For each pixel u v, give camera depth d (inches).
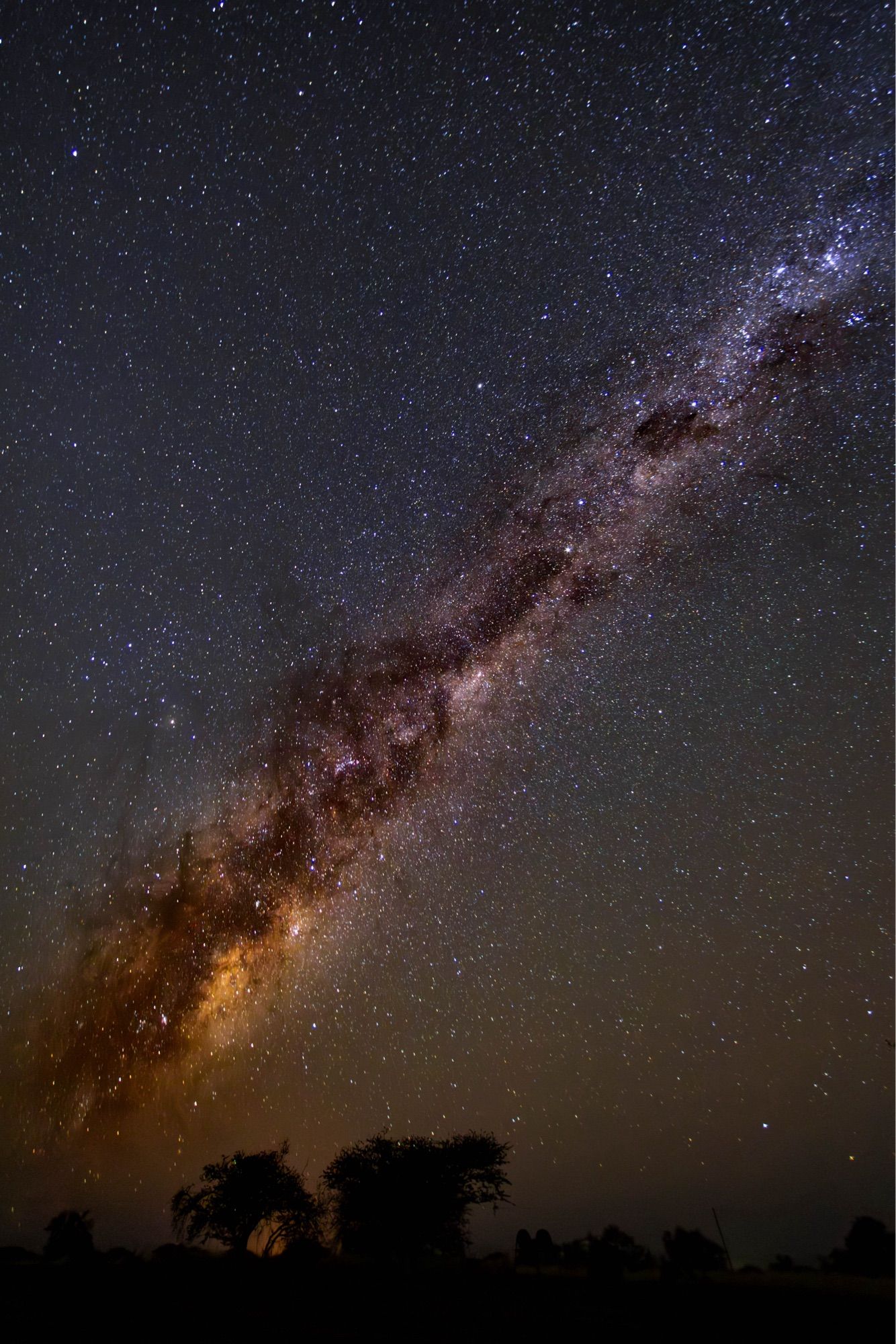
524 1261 327.0
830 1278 250.4
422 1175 355.3
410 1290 304.0
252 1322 274.7
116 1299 313.0
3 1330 279.6
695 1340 214.1
